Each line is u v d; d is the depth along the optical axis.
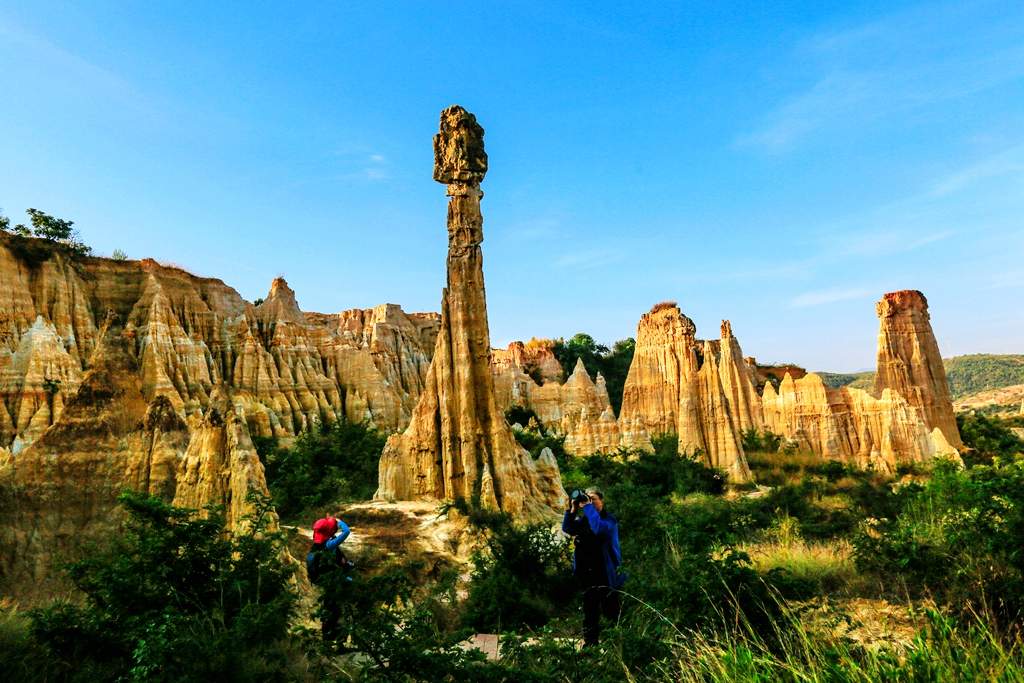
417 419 32.66
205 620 8.43
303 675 8.16
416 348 109.44
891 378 74.56
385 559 20.48
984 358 195.38
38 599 13.27
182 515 10.07
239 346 71.50
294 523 25.39
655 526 17.56
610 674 7.73
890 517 19.50
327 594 8.82
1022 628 8.34
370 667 7.79
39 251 62.25
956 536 11.18
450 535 23.88
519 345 125.00
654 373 69.81
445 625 13.28
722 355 71.12
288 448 56.88
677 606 9.70
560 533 23.94
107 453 17.38
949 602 9.74
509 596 13.55
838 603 10.81
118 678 7.51
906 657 6.80
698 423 55.22
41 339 52.28
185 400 59.69
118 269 67.69
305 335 78.94
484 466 29.23
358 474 39.34
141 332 62.03
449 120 34.16
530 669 7.68
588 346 139.38
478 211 34.12
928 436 59.75
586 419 59.81
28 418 49.03
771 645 8.33
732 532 18.66
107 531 16.11
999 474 13.33
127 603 8.77
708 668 7.06
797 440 64.88
